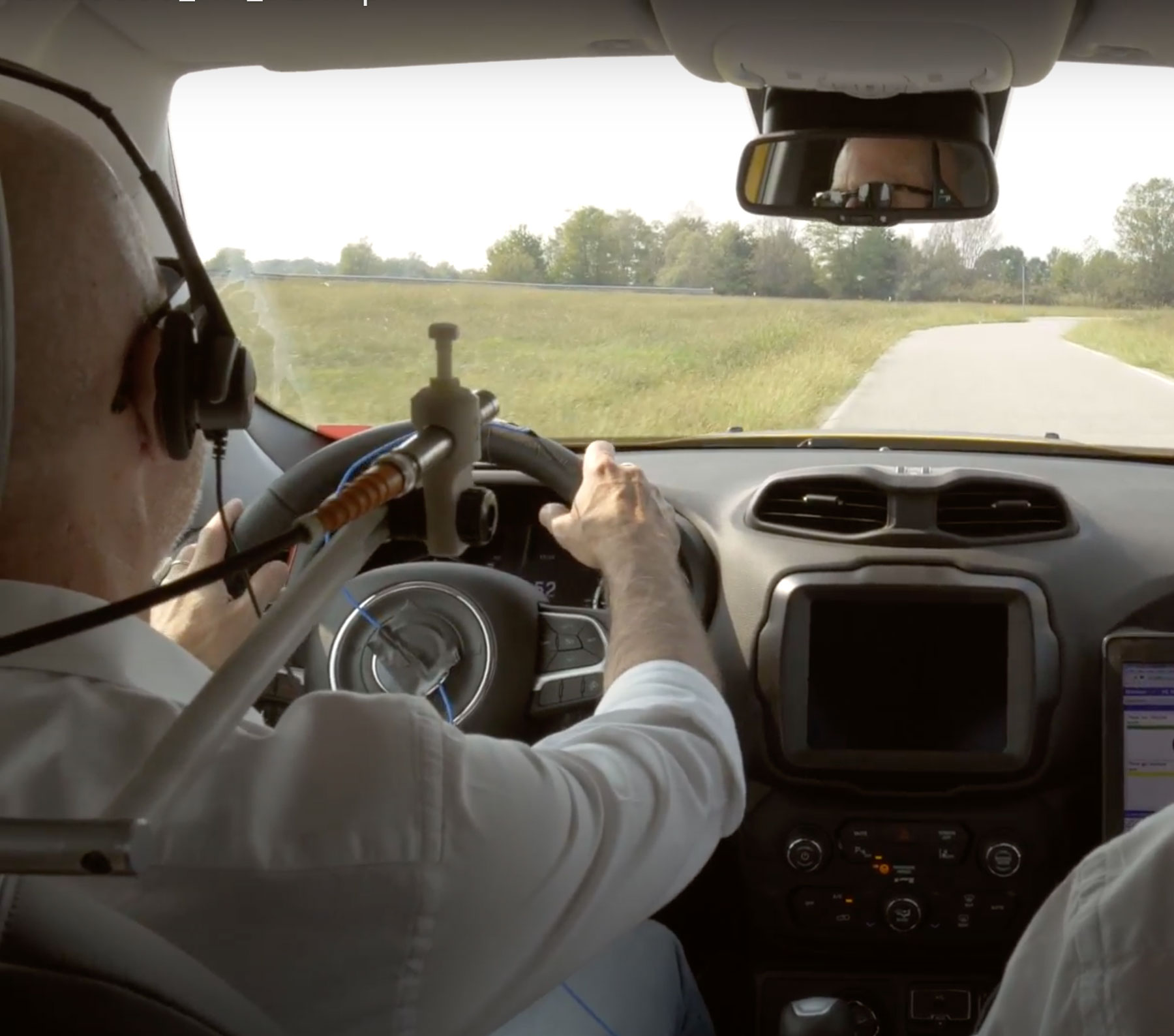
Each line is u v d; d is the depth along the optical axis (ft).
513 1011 2.96
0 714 2.55
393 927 2.65
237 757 2.62
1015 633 6.42
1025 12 5.57
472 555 7.33
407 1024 2.76
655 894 3.20
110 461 2.83
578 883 2.91
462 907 2.70
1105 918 1.98
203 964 2.57
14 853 1.73
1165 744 6.14
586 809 2.93
